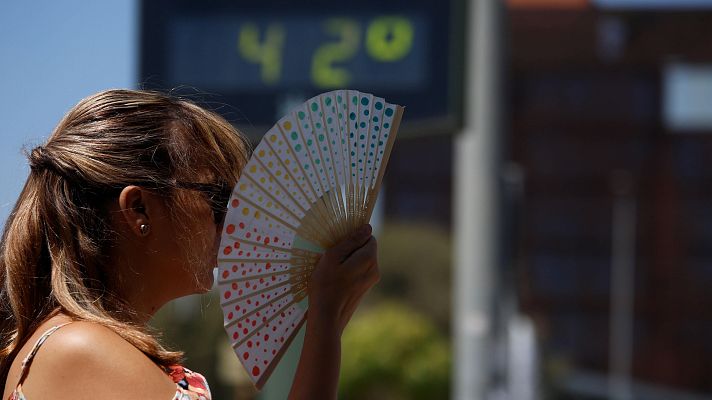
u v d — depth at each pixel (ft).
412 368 283.59
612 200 596.29
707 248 588.09
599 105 594.65
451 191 630.33
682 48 531.50
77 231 16.71
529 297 481.46
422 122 63.36
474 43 67.82
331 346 16.65
